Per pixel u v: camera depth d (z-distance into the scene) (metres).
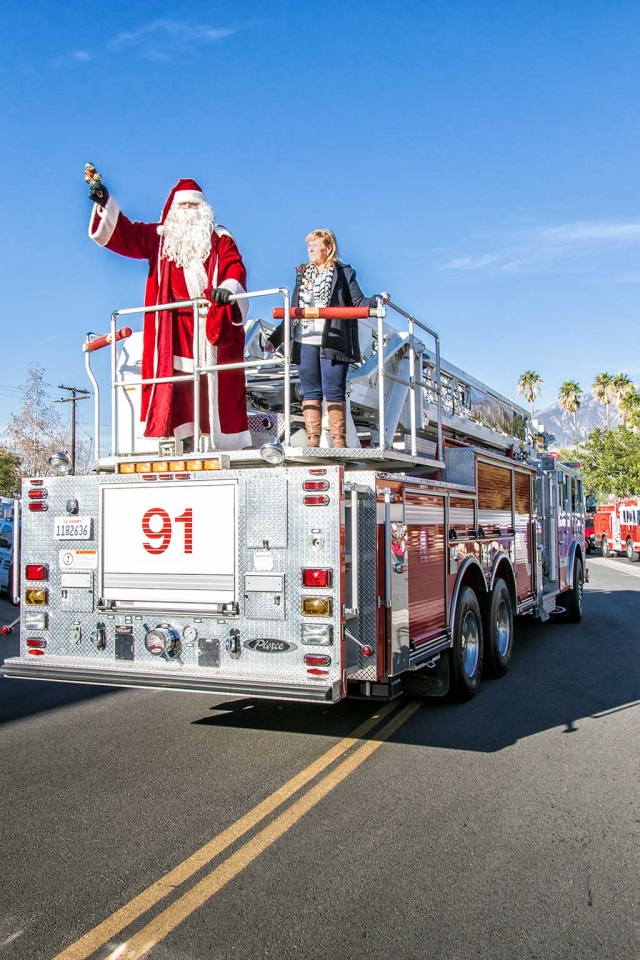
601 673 8.55
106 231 6.23
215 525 5.30
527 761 5.45
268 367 7.57
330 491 5.01
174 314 6.38
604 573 25.33
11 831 4.25
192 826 4.30
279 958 3.00
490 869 3.76
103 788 4.93
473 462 7.56
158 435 6.15
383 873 3.71
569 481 12.67
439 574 6.51
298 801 4.67
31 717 6.78
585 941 3.12
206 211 6.48
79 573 5.70
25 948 3.07
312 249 6.26
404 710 6.88
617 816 4.45
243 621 5.18
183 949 3.06
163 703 7.26
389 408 7.10
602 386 73.00
